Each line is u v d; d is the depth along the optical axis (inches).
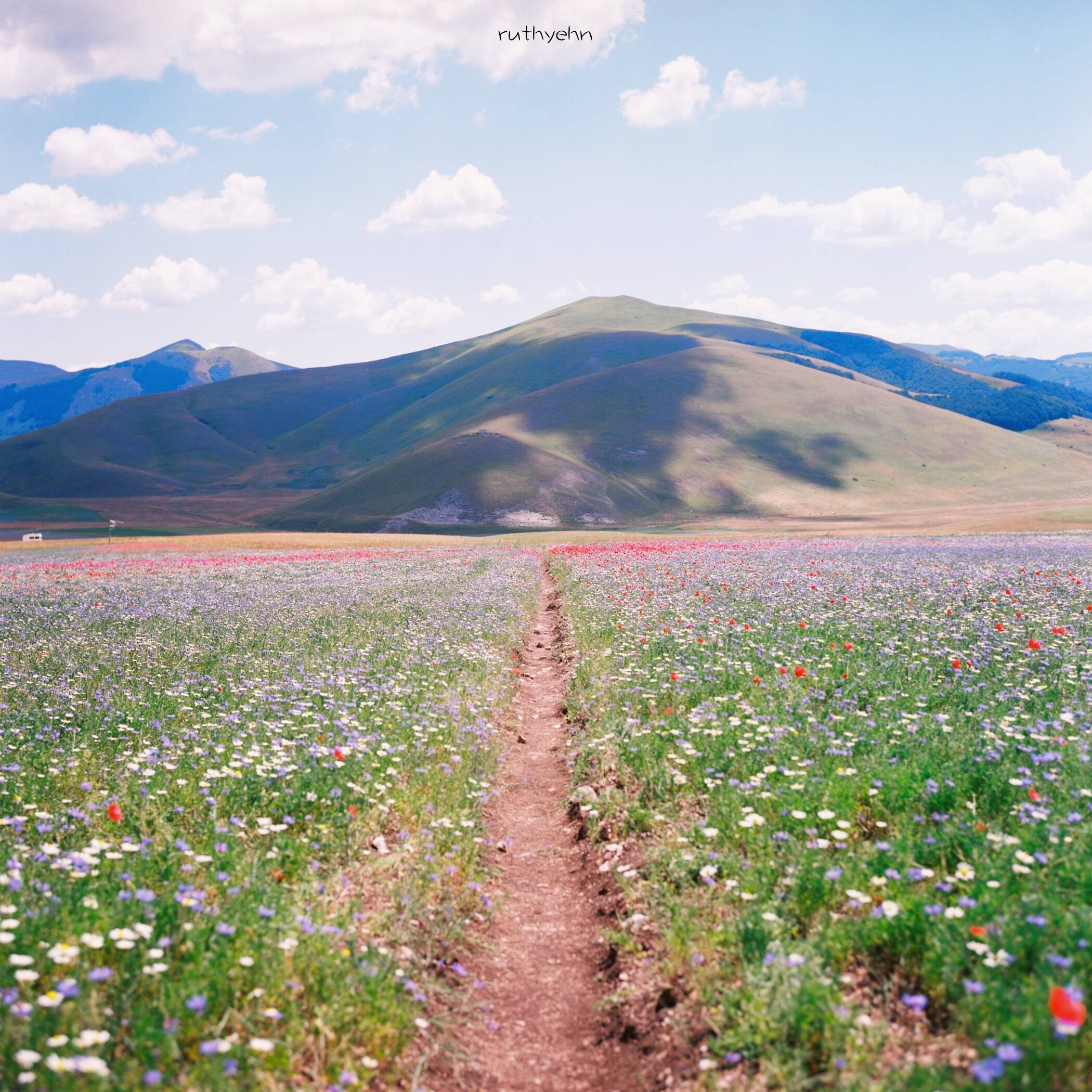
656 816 307.0
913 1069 150.6
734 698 417.4
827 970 185.9
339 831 280.8
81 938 177.8
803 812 263.4
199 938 187.3
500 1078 188.2
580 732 451.5
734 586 937.5
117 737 385.4
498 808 367.6
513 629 798.5
